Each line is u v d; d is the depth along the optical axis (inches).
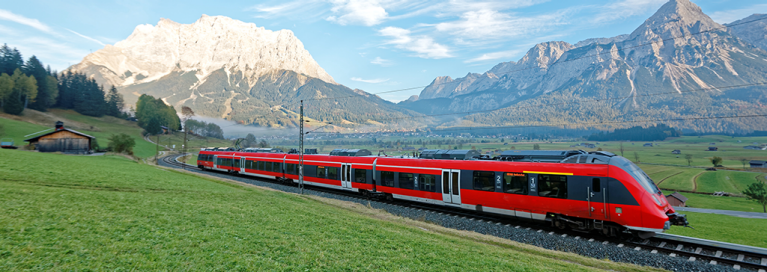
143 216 568.1
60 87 7603.4
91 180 947.3
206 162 2406.5
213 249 446.3
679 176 5172.2
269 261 428.1
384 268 451.8
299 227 630.5
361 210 1007.6
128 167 1609.3
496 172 915.4
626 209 717.9
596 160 789.2
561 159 871.7
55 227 447.5
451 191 1009.5
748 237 1010.1
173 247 434.6
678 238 719.7
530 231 813.9
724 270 571.5
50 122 6028.5
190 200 807.1
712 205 3351.4
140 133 7037.4
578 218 787.4
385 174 1216.2
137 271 352.8
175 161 3720.5
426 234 705.6
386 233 655.8
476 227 856.3
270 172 1779.0
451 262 501.0
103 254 383.2
